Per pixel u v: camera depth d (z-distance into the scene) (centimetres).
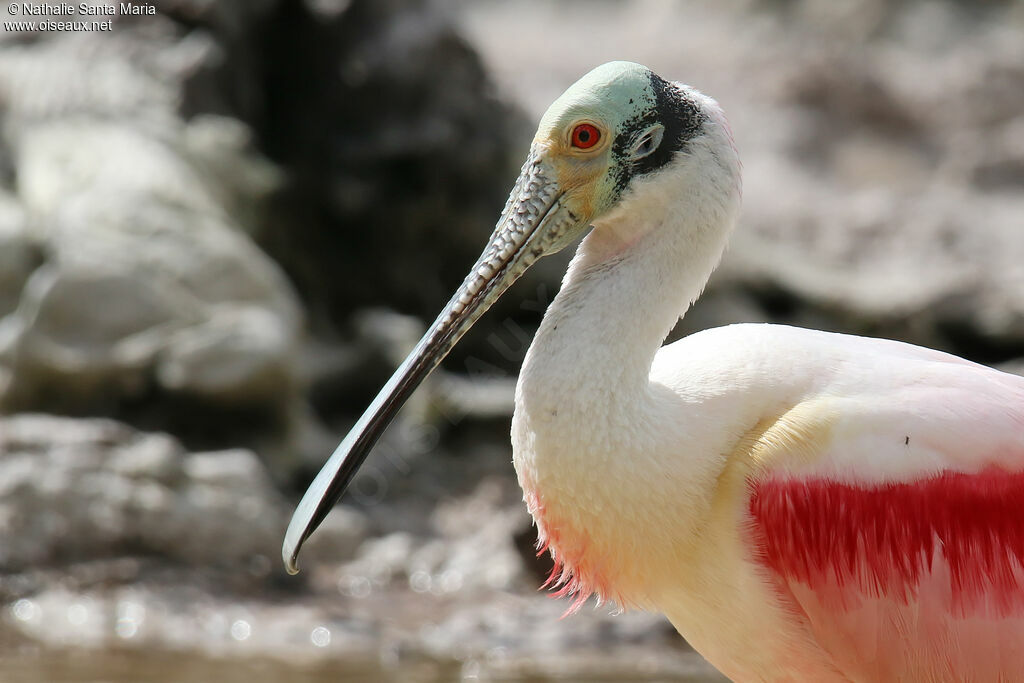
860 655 710
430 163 1938
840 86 3259
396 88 1938
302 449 1585
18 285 1554
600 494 687
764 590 695
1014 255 2742
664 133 714
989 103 3256
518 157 2022
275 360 1515
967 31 3531
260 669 1087
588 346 694
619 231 726
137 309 1491
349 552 1437
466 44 1967
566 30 3650
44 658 1088
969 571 698
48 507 1286
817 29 3519
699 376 711
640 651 1202
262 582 1332
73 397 1480
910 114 3247
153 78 1873
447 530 1530
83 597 1241
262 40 1991
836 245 2745
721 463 698
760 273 2300
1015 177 3105
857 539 690
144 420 1498
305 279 1952
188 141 1789
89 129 1752
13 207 1669
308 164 1972
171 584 1283
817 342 727
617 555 698
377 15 1955
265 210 1878
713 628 717
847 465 694
